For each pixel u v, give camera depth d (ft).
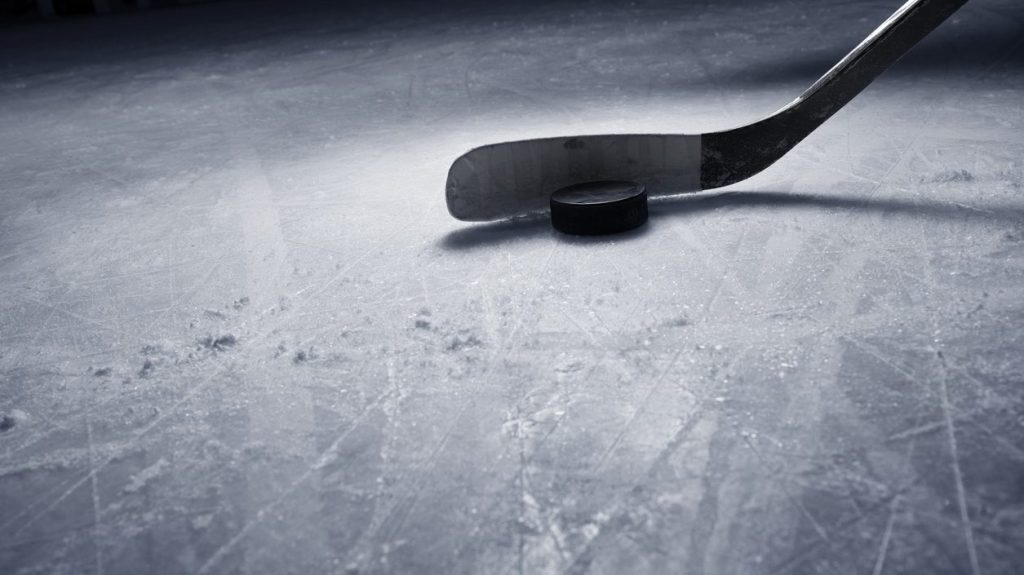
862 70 3.40
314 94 6.40
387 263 3.40
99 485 2.50
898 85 4.86
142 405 2.75
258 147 5.12
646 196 3.47
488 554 2.22
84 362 2.98
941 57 5.30
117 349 3.03
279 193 4.27
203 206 4.21
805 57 5.97
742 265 3.13
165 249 3.75
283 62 8.07
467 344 2.87
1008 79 4.78
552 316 2.96
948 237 3.17
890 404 2.51
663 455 2.43
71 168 5.09
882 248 3.15
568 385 2.67
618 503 2.33
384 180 4.32
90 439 2.65
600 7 9.57
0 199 4.65
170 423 2.67
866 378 2.59
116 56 9.70
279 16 12.10
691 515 2.29
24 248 3.93
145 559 2.31
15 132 6.12
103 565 2.30
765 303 2.92
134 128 5.90
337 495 2.41
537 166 3.56
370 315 3.07
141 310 3.26
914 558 2.08
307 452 2.53
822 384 2.59
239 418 2.67
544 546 2.23
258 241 3.73
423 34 8.94
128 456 2.58
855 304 2.87
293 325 3.06
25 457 2.60
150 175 4.79
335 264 3.44
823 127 4.33
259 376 2.82
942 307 2.82
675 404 2.57
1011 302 2.81
